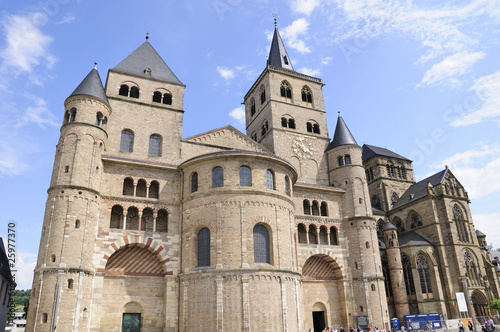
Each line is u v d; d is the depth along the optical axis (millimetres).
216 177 45250
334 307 53188
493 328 47750
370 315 51188
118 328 40500
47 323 35250
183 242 44344
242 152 45281
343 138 63906
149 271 43969
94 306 39531
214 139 56281
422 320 60938
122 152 50500
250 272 40250
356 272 53875
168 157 52469
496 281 77812
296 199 55062
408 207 79250
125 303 41656
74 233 39031
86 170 42469
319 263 54656
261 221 43281
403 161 93812
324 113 72125
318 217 55500
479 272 72562
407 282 69250
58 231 38656
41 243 39062
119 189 45062
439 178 78250
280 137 65438
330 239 56406
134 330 41438
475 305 70125
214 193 43719
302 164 64625
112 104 52406
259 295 39781
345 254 55375
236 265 40500
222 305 38969
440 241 71188
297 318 42844
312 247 53219
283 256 43438
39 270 37031
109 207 43594
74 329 36188
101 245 41656
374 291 52688
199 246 43281
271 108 67562
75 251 38500
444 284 68750
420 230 75375
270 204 44531
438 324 60344
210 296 39656
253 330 38438
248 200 43438
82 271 38250
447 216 73250
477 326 64500
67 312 36219
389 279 68000
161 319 42438
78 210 40125
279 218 44688
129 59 58156
